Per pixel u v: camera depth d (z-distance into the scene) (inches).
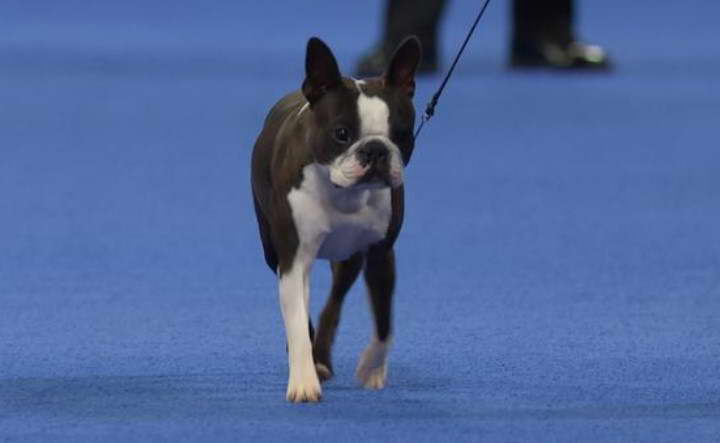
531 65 1301.7
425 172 784.3
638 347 415.8
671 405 348.2
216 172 782.5
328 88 336.5
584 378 377.7
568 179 763.4
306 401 348.8
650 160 830.5
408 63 337.1
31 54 1398.9
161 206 679.1
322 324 383.2
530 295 493.7
